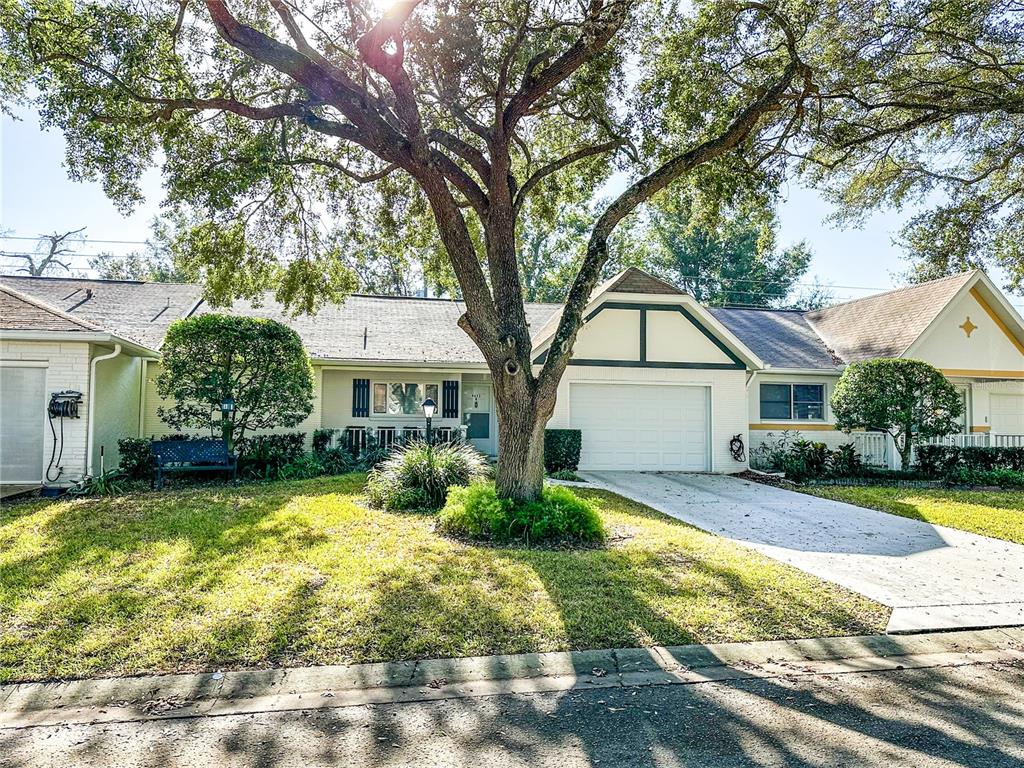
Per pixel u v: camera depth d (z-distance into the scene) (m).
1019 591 6.04
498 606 5.09
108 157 8.50
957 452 14.59
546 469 13.86
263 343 11.87
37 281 16.73
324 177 11.27
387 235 11.86
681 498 11.38
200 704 3.63
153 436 13.79
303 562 6.13
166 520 7.89
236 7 8.68
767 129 10.36
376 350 15.27
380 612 4.89
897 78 9.46
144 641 4.32
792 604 5.41
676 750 3.17
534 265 33.50
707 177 10.09
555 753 3.14
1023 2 8.41
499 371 7.94
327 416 15.45
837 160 10.88
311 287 11.73
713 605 5.30
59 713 3.51
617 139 9.78
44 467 10.68
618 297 15.02
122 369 12.98
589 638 4.59
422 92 9.78
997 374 17.09
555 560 6.43
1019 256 11.23
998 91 9.18
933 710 3.67
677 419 15.25
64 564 5.98
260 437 13.15
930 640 4.82
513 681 3.98
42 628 4.52
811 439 16.88
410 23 8.27
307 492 10.22
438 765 3.01
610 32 7.87
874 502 11.12
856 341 18.05
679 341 15.28
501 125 8.29
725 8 8.69
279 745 3.19
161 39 8.21
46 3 7.43
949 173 11.24
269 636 4.43
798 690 3.92
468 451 11.18
